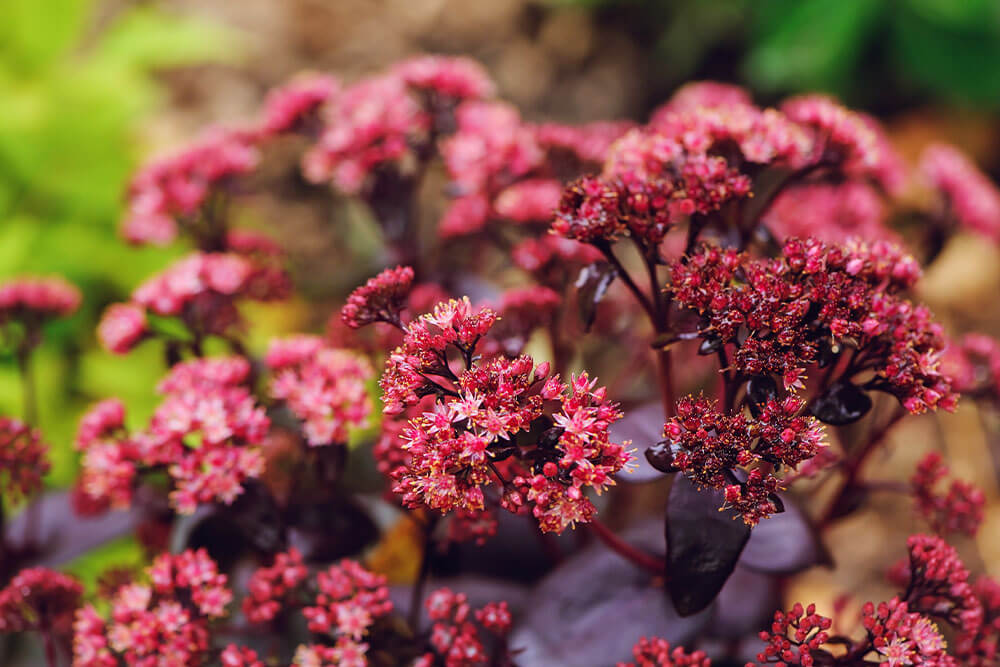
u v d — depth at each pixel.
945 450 1.28
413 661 0.75
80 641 0.73
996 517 1.20
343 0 2.11
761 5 1.94
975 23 1.81
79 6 1.57
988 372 0.79
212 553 0.78
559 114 2.00
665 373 0.74
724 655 0.79
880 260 0.70
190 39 1.60
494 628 0.73
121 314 0.81
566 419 0.67
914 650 0.69
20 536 0.84
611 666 0.74
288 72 2.01
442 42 2.07
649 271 0.71
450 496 0.67
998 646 0.74
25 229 1.29
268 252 0.87
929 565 0.71
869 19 1.84
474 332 0.68
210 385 0.76
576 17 2.11
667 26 2.08
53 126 1.39
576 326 0.86
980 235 0.85
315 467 0.76
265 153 1.76
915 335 0.69
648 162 0.73
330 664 0.74
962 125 1.93
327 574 0.78
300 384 0.76
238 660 0.72
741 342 0.69
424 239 1.56
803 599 1.15
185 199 0.85
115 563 0.90
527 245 0.82
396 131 0.84
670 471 0.68
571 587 0.76
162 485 0.82
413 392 0.68
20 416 1.14
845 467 0.78
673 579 0.68
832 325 0.67
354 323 0.71
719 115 0.74
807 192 0.87
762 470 0.72
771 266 0.69
